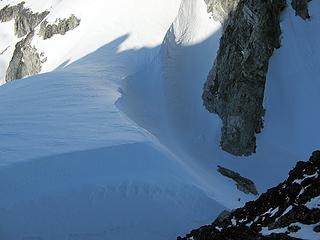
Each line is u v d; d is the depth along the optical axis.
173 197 30.69
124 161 33.25
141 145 35.06
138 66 62.22
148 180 31.27
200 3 58.53
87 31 85.44
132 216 29.25
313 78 46.91
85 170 31.92
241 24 47.56
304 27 49.50
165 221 29.31
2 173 31.05
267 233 16.11
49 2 130.12
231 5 53.84
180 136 46.94
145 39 70.62
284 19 49.75
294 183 18.17
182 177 32.53
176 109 50.25
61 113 41.88
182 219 29.52
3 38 137.00
